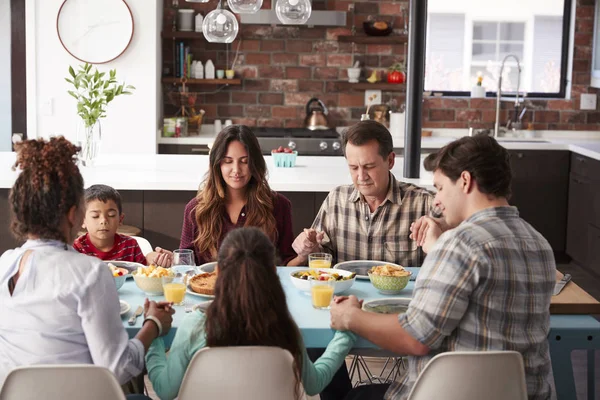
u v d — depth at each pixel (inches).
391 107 287.3
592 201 233.6
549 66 287.4
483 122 285.7
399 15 283.9
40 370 74.4
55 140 79.4
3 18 257.9
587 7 279.3
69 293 77.1
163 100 279.4
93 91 191.2
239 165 122.8
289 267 117.3
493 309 79.7
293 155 196.9
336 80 286.0
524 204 254.5
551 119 285.4
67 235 80.1
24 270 78.0
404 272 107.3
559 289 109.8
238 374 78.5
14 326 78.3
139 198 178.9
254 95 285.1
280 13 158.2
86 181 171.5
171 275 103.1
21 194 77.9
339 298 92.6
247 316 78.2
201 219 126.0
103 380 75.6
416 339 80.7
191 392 79.3
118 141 257.6
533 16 284.8
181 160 208.7
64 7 250.8
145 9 252.8
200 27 269.0
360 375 140.1
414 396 80.9
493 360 78.8
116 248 126.8
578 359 164.2
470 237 79.0
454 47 287.0
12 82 261.4
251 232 80.4
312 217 179.8
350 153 118.4
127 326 90.0
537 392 83.8
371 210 124.0
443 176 83.9
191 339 82.8
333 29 284.0
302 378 82.9
